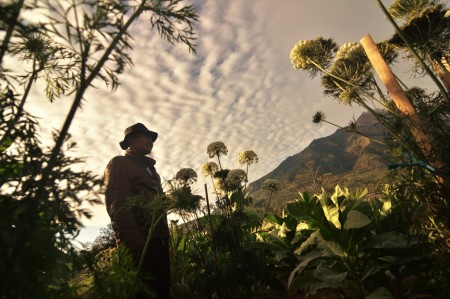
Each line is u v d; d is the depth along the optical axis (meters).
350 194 4.02
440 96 2.26
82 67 1.26
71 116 1.25
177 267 4.15
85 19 1.19
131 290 1.98
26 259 1.12
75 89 1.28
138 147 3.23
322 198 3.57
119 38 1.29
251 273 3.22
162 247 2.80
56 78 1.89
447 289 2.23
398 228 2.90
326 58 4.50
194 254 3.60
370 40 2.93
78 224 1.27
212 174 4.30
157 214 2.58
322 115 3.87
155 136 3.89
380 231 3.16
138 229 2.54
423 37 3.13
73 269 1.54
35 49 1.68
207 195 3.43
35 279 1.24
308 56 4.46
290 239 4.32
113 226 2.54
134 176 2.77
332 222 3.25
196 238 4.49
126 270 2.04
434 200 2.02
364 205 3.37
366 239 2.99
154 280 2.68
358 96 3.54
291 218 4.56
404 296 2.66
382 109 3.06
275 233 4.46
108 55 1.28
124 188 2.59
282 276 4.13
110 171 2.66
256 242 3.67
